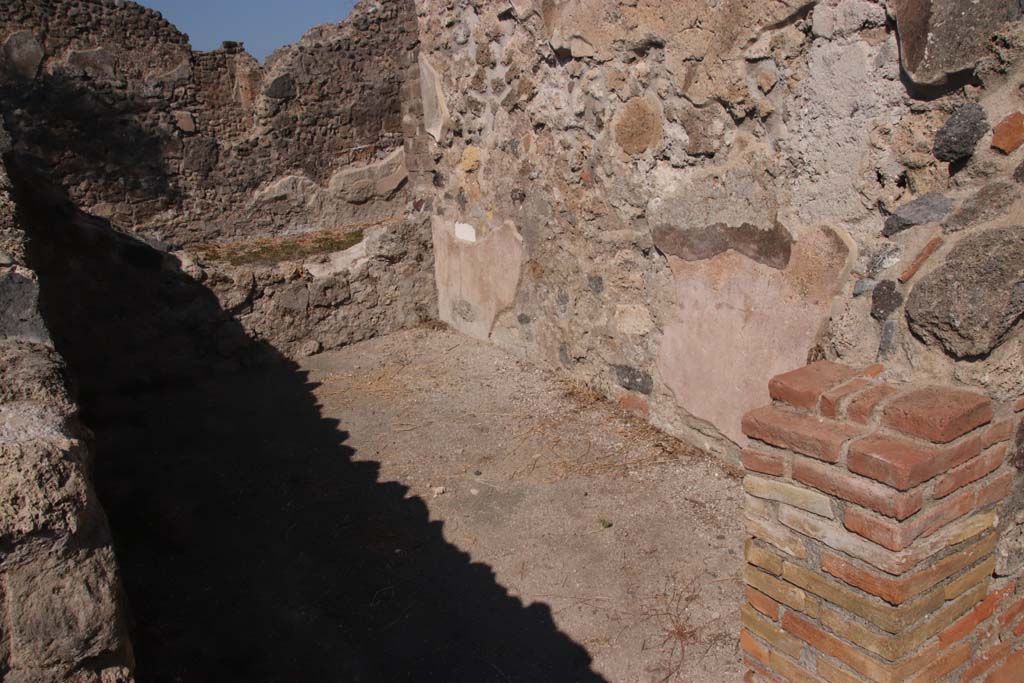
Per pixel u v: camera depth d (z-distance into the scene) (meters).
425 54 5.82
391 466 4.08
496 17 4.86
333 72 11.83
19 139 9.63
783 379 2.22
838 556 1.98
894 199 2.66
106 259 5.12
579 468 3.88
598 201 4.28
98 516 1.43
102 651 1.36
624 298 4.27
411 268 6.28
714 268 3.57
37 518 1.30
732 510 3.38
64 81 9.87
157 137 10.75
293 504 3.75
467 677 2.58
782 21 2.97
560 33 4.24
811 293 3.06
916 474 1.77
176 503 3.78
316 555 3.30
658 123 3.74
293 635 2.80
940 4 2.34
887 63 2.62
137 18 10.38
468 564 3.19
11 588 1.29
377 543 3.37
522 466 3.97
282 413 4.91
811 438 1.97
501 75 4.96
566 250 4.68
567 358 4.93
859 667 1.99
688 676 2.52
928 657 2.01
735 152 3.35
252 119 11.55
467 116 5.46
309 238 11.52
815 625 2.08
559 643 2.71
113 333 5.21
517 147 4.96
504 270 5.39
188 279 5.43
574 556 3.18
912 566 1.87
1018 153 2.16
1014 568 2.22
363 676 2.59
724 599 2.85
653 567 3.06
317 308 5.95
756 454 2.13
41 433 1.61
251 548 3.37
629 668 2.57
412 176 6.44
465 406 4.81
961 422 1.85
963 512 1.96
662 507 3.46
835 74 2.81
